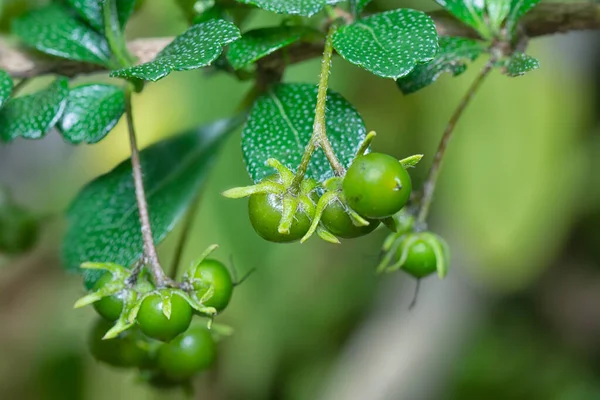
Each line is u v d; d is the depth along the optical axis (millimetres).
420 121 329
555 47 337
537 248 364
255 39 203
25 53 219
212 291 199
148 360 215
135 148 204
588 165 374
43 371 393
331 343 402
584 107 348
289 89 205
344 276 401
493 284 381
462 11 210
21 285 454
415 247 214
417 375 387
